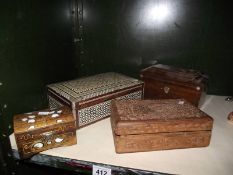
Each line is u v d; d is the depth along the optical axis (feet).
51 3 2.87
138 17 3.48
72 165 2.14
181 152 2.23
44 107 2.97
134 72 3.78
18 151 2.07
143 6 3.41
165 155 2.18
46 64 2.87
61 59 3.23
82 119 2.60
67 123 2.19
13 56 2.28
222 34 3.34
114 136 2.23
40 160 2.19
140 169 1.98
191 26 3.39
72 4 3.41
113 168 2.03
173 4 3.34
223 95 3.70
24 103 2.53
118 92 2.87
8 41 2.19
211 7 3.26
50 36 2.90
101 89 2.78
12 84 2.30
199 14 3.32
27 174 2.81
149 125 2.11
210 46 3.43
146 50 3.65
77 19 3.52
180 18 3.39
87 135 2.50
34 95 2.70
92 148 2.27
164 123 2.12
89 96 2.58
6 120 2.26
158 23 3.47
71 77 3.56
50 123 2.14
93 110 2.68
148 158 2.13
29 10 2.46
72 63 3.57
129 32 3.58
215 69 3.55
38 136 2.10
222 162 2.09
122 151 2.17
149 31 3.53
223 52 3.43
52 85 2.90
